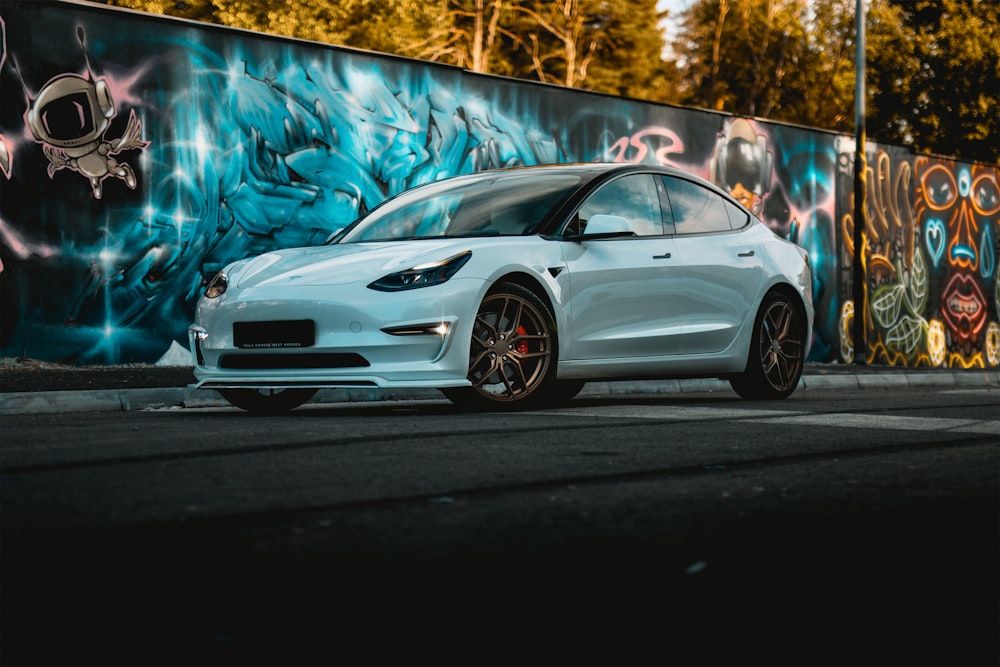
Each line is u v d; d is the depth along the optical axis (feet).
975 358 64.34
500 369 18.17
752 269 22.85
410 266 17.48
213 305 18.37
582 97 43.47
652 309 20.68
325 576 6.34
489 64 93.91
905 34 88.53
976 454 11.82
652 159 46.01
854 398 23.34
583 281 19.42
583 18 99.71
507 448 12.12
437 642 5.22
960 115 87.04
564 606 5.81
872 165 57.26
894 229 58.59
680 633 5.39
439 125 39.04
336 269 17.88
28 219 29.96
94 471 10.12
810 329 24.48
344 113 36.55
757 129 50.47
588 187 20.59
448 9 90.43
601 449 12.07
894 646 5.23
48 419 16.92
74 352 30.73
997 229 66.03
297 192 35.37
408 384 17.02
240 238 34.12
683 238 21.85
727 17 108.17
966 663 5.00
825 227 53.83
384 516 8.03
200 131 33.24
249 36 34.35
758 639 5.32
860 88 50.19
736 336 22.40
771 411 17.93
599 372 19.83
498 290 18.10
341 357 17.24
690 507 8.48
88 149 31.04
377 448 12.07
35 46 30.19
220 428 14.51
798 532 7.63
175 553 6.86
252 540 7.22
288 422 15.61
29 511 8.13
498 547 7.07
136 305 31.91
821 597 6.04
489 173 22.26
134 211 31.89
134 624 5.46
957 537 7.54
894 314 58.59
